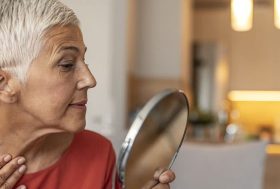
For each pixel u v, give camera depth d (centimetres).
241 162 197
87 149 115
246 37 683
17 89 95
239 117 715
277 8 479
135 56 491
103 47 378
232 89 694
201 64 634
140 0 494
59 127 98
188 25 573
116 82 400
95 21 376
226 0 666
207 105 631
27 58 93
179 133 110
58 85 95
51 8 94
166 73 493
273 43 682
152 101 100
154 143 105
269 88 687
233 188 197
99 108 379
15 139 101
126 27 404
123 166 100
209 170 197
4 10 93
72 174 111
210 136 467
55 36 93
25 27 92
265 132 686
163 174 109
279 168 300
